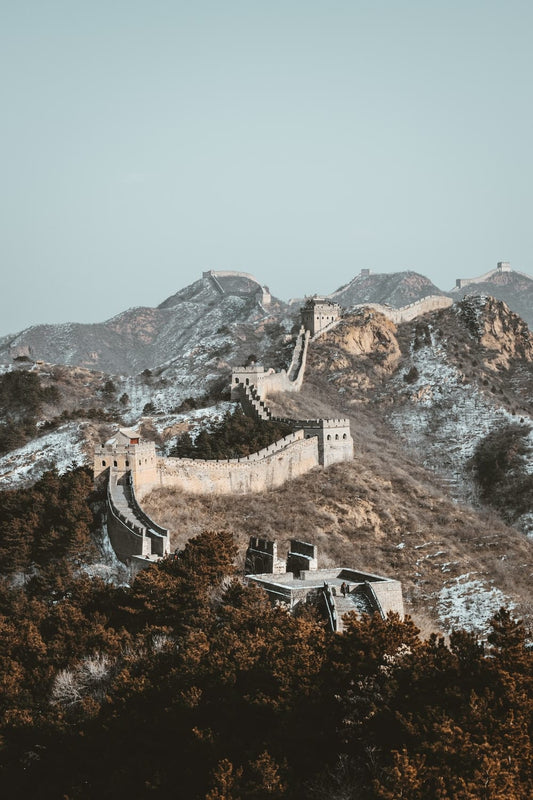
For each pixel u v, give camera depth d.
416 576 103.62
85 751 42.38
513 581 107.75
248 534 96.81
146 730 41.22
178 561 64.44
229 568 63.06
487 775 30.38
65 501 90.56
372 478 124.06
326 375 180.00
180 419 135.25
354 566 99.75
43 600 75.00
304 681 39.91
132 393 193.38
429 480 147.00
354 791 32.91
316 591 56.09
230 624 51.31
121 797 37.66
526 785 31.06
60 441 135.50
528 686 35.47
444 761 31.75
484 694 35.41
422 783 30.73
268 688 40.94
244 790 33.47
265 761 34.44
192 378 198.12
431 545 111.25
